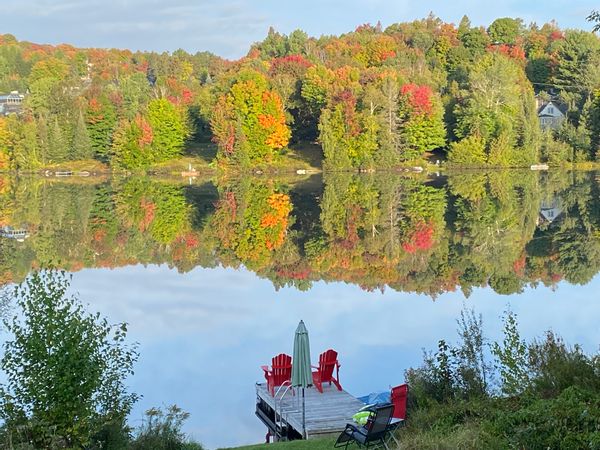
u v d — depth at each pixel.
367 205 46.94
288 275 25.50
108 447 9.73
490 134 72.44
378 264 27.09
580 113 74.62
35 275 10.18
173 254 30.64
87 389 9.58
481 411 9.92
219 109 75.00
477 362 11.79
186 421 12.71
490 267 25.48
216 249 31.84
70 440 9.55
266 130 75.94
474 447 8.29
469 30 120.50
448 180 63.47
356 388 13.83
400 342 16.48
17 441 9.23
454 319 18.14
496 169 71.75
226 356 16.17
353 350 16.06
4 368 9.62
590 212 40.09
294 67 89.88
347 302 20.80
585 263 25.44
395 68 95.44
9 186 67.00
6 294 19.30
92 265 28.30
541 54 113.25
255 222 40.22
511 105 72.56
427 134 74.06
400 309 19.59
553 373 10.29
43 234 36.75
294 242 33.31
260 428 12.70
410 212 42.69
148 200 53.19
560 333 16.03
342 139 74.00
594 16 14.27
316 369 14.31
